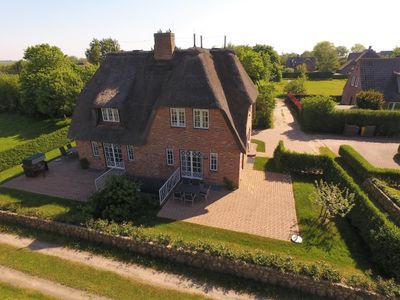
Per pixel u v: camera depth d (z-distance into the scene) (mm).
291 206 18719
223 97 19719
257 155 27641
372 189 19578
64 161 27391
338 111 33875
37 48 45781
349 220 17000
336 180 19828
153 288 12656
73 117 24094
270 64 67750
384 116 32375
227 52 22109
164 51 21734
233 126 19125
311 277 12102
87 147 24625
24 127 42719
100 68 24391
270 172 23797
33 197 20797
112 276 13398
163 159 22062
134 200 18250
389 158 26000
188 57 20062
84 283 13000
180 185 19969
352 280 11773
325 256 14266
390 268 12625
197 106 18484
